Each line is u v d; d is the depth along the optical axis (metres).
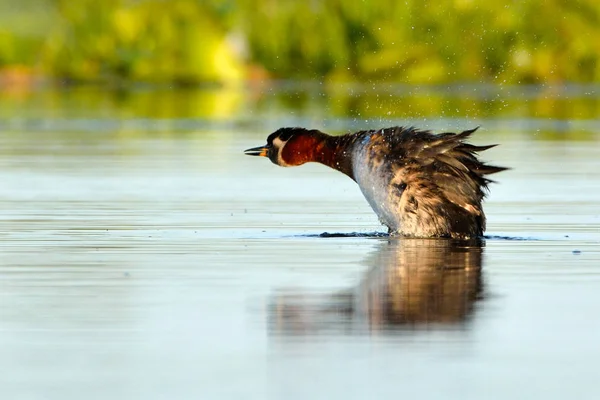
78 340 9.12
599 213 16.67
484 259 12.73
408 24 48.00
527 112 35.84
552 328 9.39
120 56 49.72
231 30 49.75
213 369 8.36
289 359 8.58
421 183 14.42
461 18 47.62
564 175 21.47
